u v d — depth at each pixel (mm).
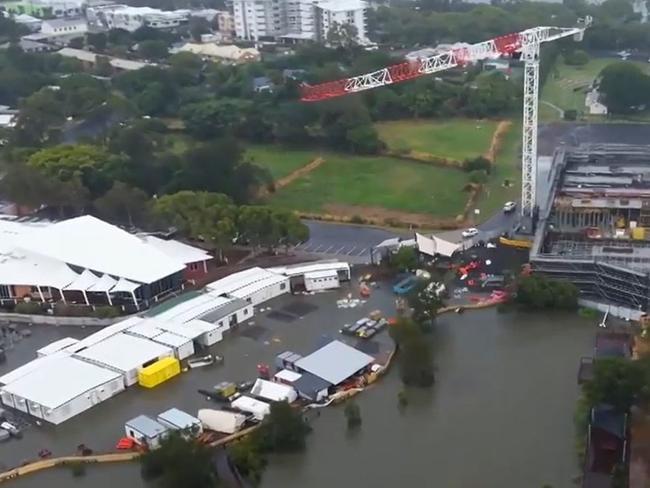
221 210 159875
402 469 98438
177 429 102562
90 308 142375
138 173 192625
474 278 146375
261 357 125250
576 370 116938
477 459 99312
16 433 109000
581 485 92938
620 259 136750
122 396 117250
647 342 113750
